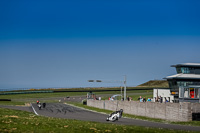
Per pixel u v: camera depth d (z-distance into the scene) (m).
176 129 26.09
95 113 56.53
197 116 38.94
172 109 41.22
